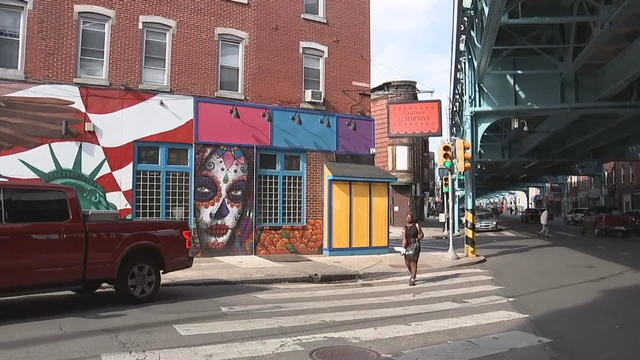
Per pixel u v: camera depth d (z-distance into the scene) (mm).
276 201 18422
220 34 17453
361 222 19453
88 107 15250
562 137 36438
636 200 58062
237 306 9766
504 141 39875
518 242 28766
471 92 25047
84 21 15445
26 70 14523
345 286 13047
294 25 19016
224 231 17250
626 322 8828
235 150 17516
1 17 14391
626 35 19391
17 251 8242
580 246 25984
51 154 14719
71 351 6516
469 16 22469
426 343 7289
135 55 16016
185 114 16672
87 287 9758
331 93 19797
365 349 6891
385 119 45438
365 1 20953
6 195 8305
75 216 8992
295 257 17594
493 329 8219
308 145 19031
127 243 9609
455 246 25469
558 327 8422
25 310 9141
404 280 14227
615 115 25750
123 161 15680
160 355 6402
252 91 18000
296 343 7109
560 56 24000
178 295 11023
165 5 16531
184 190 16641
